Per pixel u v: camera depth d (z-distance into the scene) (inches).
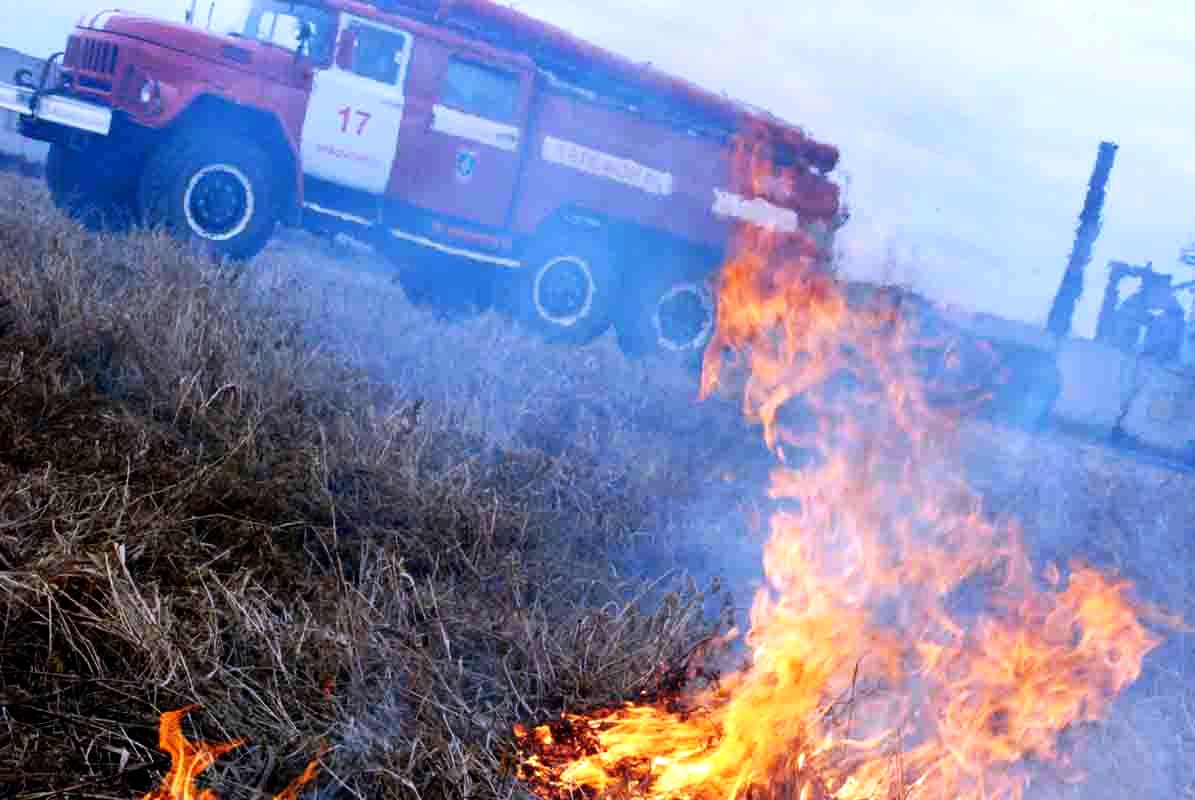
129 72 414.3
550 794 125.9
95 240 349.1
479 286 506.6
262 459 208.4
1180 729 185.3
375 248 484.1
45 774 106.4
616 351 514.0
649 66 506.3
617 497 255.3
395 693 134.6
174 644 129.9
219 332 261.0
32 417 198.2
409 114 453.7
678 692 151.6
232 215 430.0
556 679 150.4
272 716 124.0
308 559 175.9
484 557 198.2
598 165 500.1
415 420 246.5
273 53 430.9
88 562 139.3
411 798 117.8
